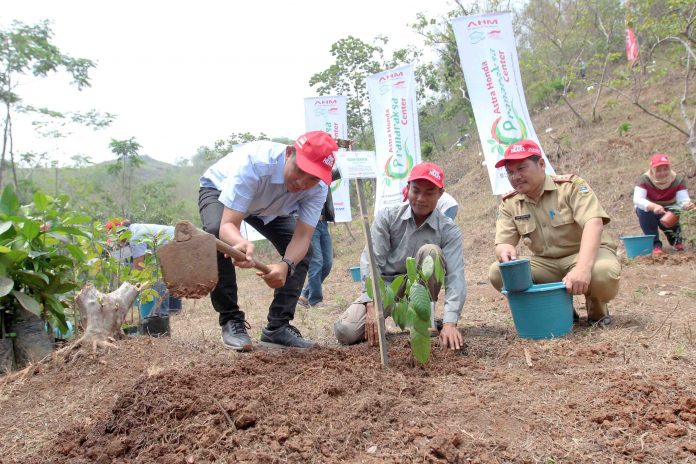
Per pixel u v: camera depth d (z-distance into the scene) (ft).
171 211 65.87
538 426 7.67
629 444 7.12
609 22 50.03
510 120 24.64
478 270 26.45
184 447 7.20
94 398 9.56
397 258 13.00
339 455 6.94
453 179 54.90
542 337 11.98
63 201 13.70
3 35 51.98
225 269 12.00
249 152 10.69
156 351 11.65
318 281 21.75
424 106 65.92
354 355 10.78
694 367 9.45
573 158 42.68
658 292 16.43
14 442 8.30
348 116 56.49
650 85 48.34
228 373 9.22
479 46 25.00
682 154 36.47
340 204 33.53
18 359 11.82
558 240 13.35
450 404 8.29
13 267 11.91
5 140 57.00
